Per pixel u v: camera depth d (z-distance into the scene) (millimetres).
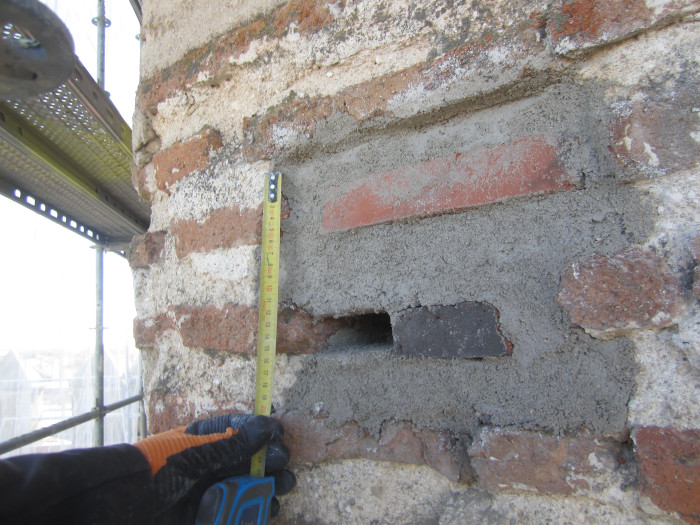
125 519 776
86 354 5207
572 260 892
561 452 872
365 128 1136
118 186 2791
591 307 856
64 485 711
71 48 713
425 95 1050
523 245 953
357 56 1143
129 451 850
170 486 886
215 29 1402
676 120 819
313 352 1211
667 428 785
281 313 1231
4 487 642
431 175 1063
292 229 1254
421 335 1042
